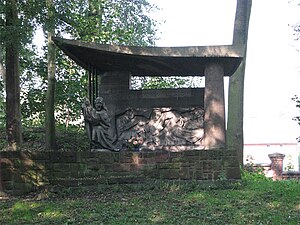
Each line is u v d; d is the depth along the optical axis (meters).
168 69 16.69
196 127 15.92
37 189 12.59
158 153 13.21
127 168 13.23
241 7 18.31
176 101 16.31
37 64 22.59
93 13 22.64
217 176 12.80
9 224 9.05
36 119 25.38
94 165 13.18
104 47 14.98
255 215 9.43
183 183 12.54
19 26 14.15
